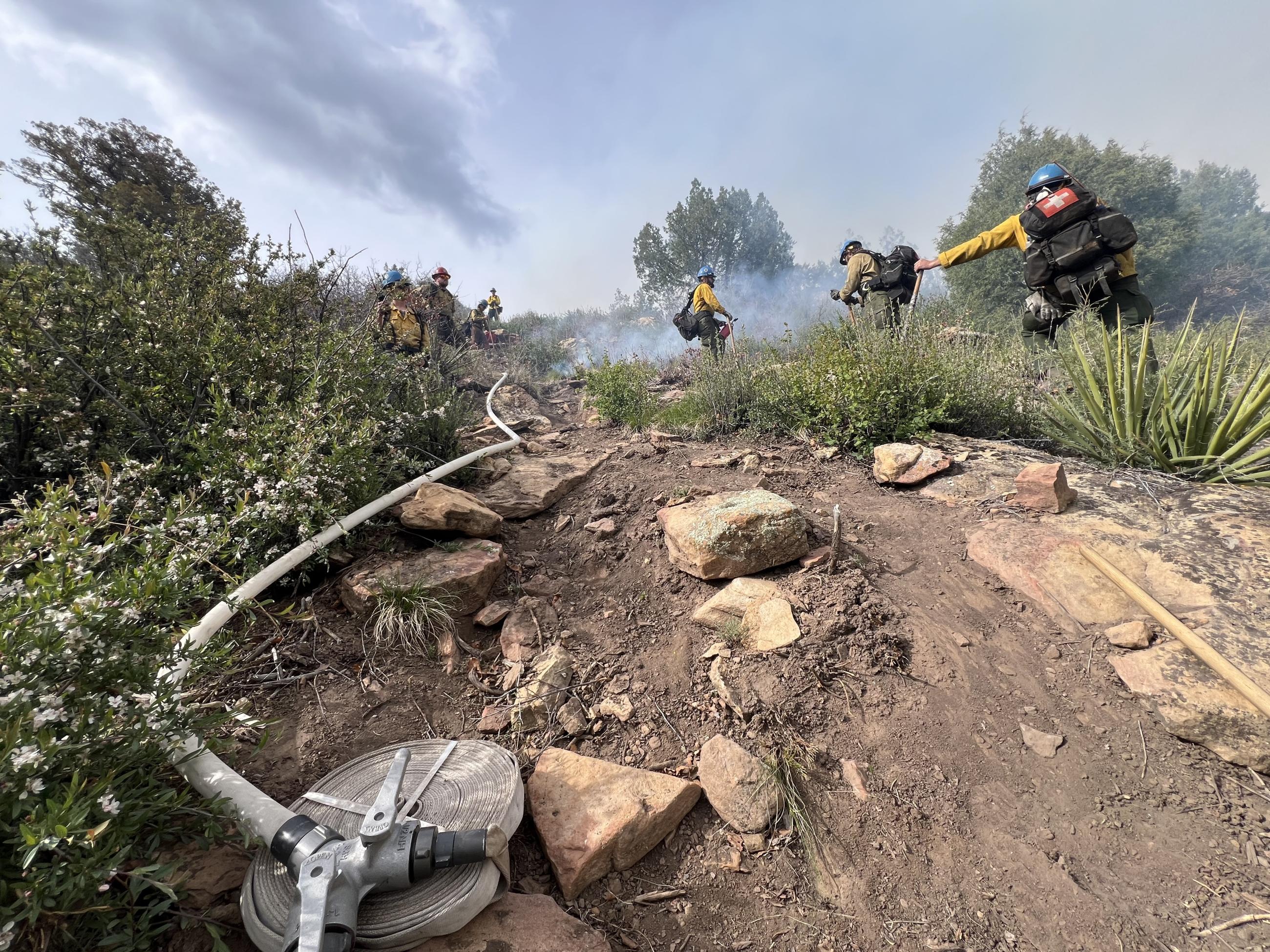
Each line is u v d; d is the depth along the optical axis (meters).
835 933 1.51
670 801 1.71
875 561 2.76
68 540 1.43
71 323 2.68
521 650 2.37
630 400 6.11
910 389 4.10
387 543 2.79
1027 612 2.39
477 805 1.55
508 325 18.42
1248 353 4.13
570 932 1.38
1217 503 2.67
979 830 1.70
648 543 3.11
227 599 1.92
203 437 2.62
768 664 2.20
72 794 1.02
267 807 1.42
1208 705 1.83
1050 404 3.84
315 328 3.73
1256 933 1.40
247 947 1.29
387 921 1.26
